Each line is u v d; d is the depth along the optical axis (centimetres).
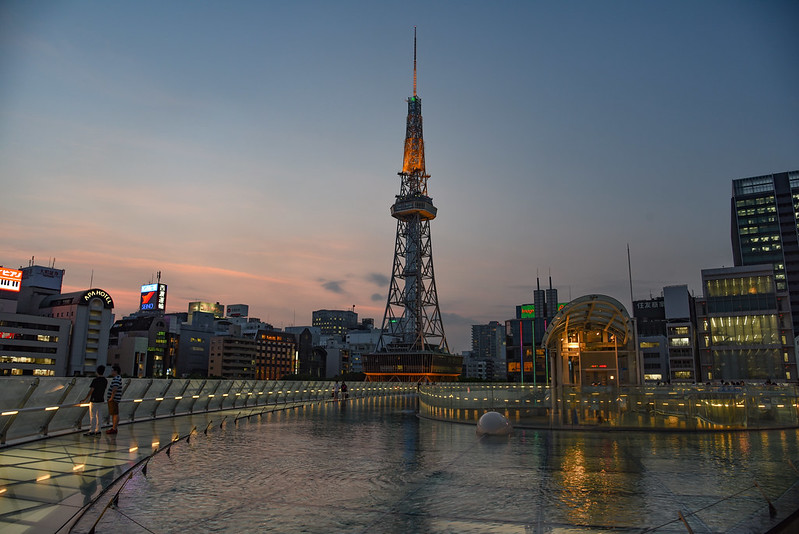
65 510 914
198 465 1379
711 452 1705
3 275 18312
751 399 2505
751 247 19688
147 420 2538
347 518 915
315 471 1330
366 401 5509
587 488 1149
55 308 18288
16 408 1588
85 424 2073
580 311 3431
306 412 3588
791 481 1231
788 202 19550
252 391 4038
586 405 2453
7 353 15850
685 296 15838
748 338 13612
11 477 1145
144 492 1070
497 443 1925
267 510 959
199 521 885
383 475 1289
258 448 1720
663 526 870
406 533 835
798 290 18850
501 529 856
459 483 1200
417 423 2764
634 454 1656
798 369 12975
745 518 896
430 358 19838
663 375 16875
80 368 17488
